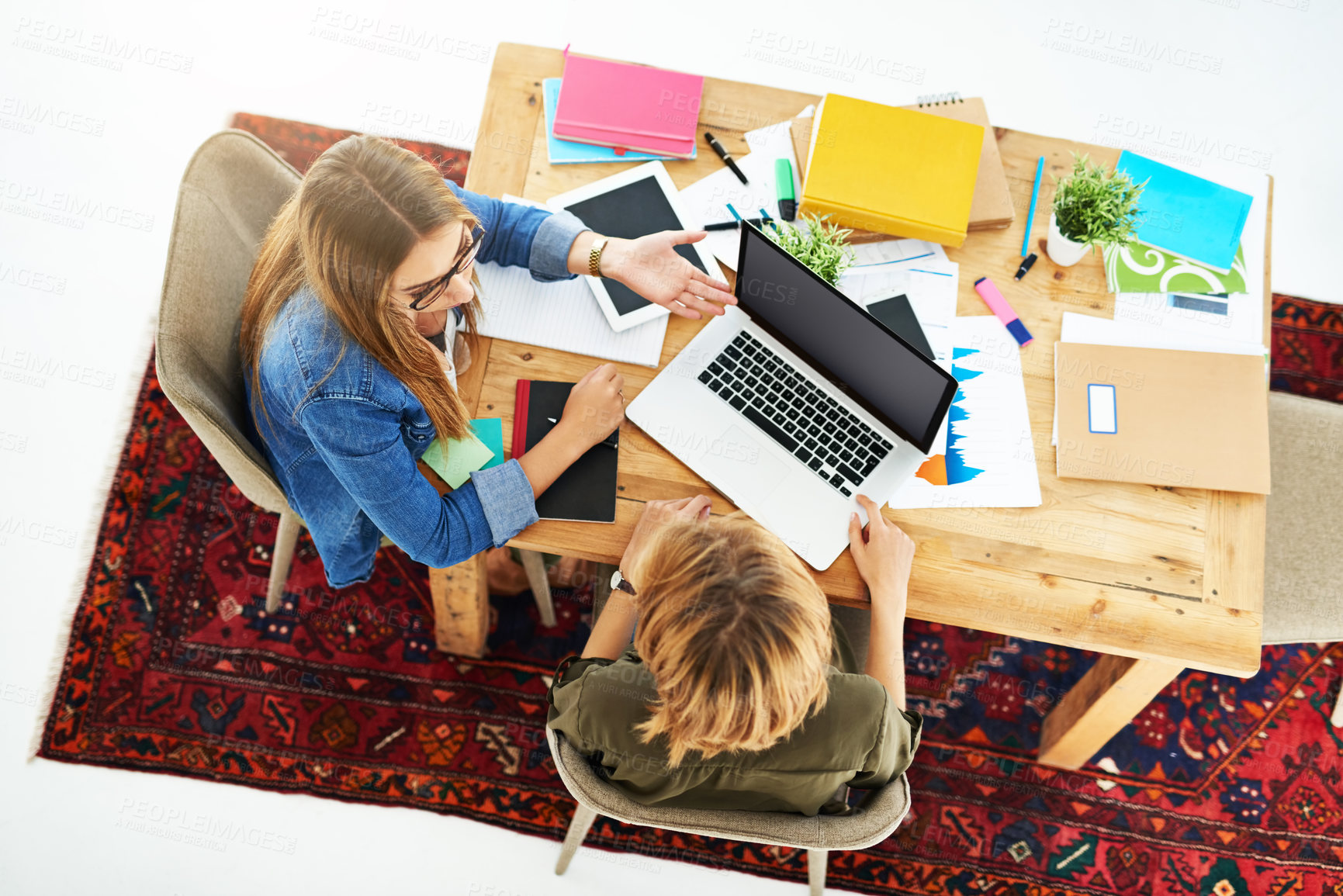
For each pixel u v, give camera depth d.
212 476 2.18
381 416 1.22
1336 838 1.96
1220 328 1.47
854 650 1.51
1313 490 1.68
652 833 1.92
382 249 1.09
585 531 1.34
